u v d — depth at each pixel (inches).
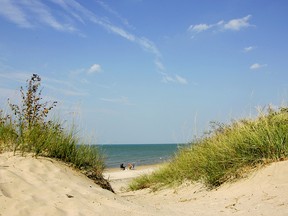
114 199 204.4
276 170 236.4
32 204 164.2
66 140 261.3
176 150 430.0
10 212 152.5
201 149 344.2
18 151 237.5
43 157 237.9
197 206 222.2
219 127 363.6
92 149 283.3
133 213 179.2
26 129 255.4
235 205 205.0
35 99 267.6
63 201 176.2
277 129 269.9
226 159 280.5
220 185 269.4
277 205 184.1
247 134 279.7
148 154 2433.6
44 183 195.3
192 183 317.4
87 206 176.2
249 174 252.2
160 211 201.0
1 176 187.3
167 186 352.8
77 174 238.2
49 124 266.7
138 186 424.8
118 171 892.6
